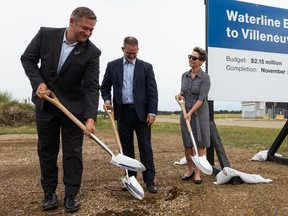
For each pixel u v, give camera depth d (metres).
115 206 3.68
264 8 6.03
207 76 4.73
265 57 6.05
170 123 23.58
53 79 3.49
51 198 3.62
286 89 6.23
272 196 4.04
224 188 4.42
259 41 6.00
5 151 8.07
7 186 4.60
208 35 5.59
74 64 3.45
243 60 5.85
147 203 3.79
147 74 4.19
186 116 4.57
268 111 39.09
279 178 5.00
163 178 4.99
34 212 3.55
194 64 4.73
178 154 7.50
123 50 4.15
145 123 4.21
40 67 3.55
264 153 6.62
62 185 4.60
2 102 17.61
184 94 4.87
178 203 3.79
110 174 5.31
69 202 3.54
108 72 4.30
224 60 5.70
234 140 10.52
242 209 3.62
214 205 3.73
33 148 8.63
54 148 3.62
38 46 3.49
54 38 3.48
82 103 3.62
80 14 3.28
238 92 5.80
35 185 4.64
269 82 6.08
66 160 3.55
